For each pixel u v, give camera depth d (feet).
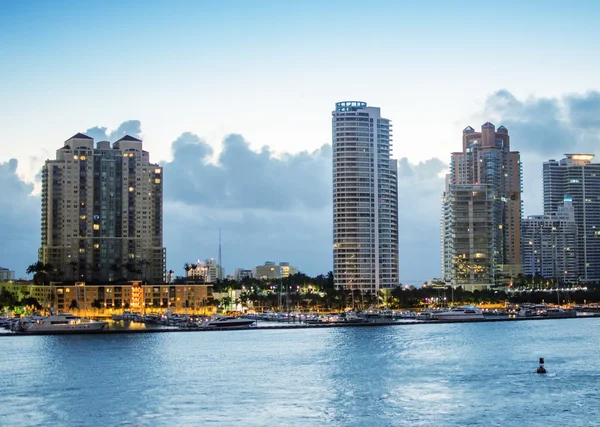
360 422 545.44
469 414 563.89
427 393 640.58
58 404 611.88
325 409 586.86
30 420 559.79
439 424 537.24
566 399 609.01
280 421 551.59
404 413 570.05
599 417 552.41
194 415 572.10
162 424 547.08
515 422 540.52
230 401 619.26
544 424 534.78
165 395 646.33
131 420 558.97
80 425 544.62
